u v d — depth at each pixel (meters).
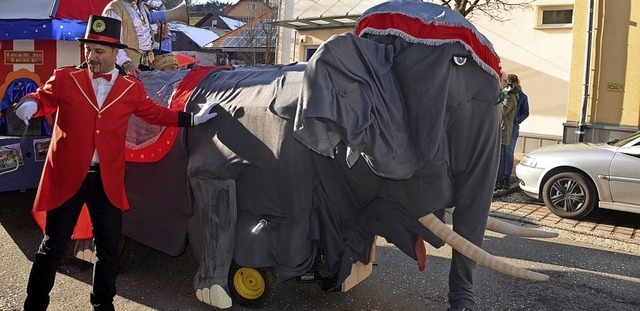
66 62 6.27
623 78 11.45
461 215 3.52
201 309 4.15
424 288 4.75
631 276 5.28
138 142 4.35
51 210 3.44
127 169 4.48
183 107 4.20
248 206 3.83
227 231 3.86
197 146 4.02
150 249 5.07
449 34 3.39
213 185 3.86
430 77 3.32
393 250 5.80
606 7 11.46
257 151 3.72
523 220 7.38
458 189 3.54
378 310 4.25
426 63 3.35
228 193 3.84
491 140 3.50
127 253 4.81
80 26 6.18
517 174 8.18
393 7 3.60
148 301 4.29
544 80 13.34
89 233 4.52
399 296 4.55
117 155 3.55
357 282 4.29
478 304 4.45
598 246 6.30
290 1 17.58
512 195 9.06
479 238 3.49
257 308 4.02
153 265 5.12
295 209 3.69
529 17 13.38
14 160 5.26
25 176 5.35
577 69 11.91
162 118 3.72
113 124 3.49
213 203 3.87
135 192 4.45
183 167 4.17
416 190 3.46
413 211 3.51
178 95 4.32
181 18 6.20
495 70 3.50
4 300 4.18
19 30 6.06
